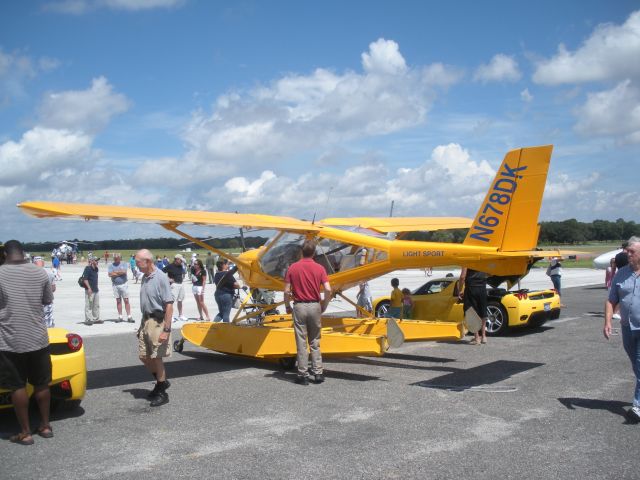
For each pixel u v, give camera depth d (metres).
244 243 9.70
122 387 6.70
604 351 8.60
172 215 7.26
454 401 5.78
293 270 6.88
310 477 3.83
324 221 9.57
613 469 3.89
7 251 4.70
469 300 9.71
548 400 5.74
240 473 3.92
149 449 4.46
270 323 9.56
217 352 9.27
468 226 10.44
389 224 10.37
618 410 5.34
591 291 20.78
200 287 13.02
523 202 7.39
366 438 4.62
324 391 6.38
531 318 10.43
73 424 5.18
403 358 8.45
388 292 21.80
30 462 4.20
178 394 6.31
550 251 7.43
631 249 5.14
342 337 7.30
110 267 13.33
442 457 4.15
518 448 4.32
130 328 12.23
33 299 4.69
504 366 7.61
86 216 6.43
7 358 4.56
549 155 7.20
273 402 5.89
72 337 5.37
